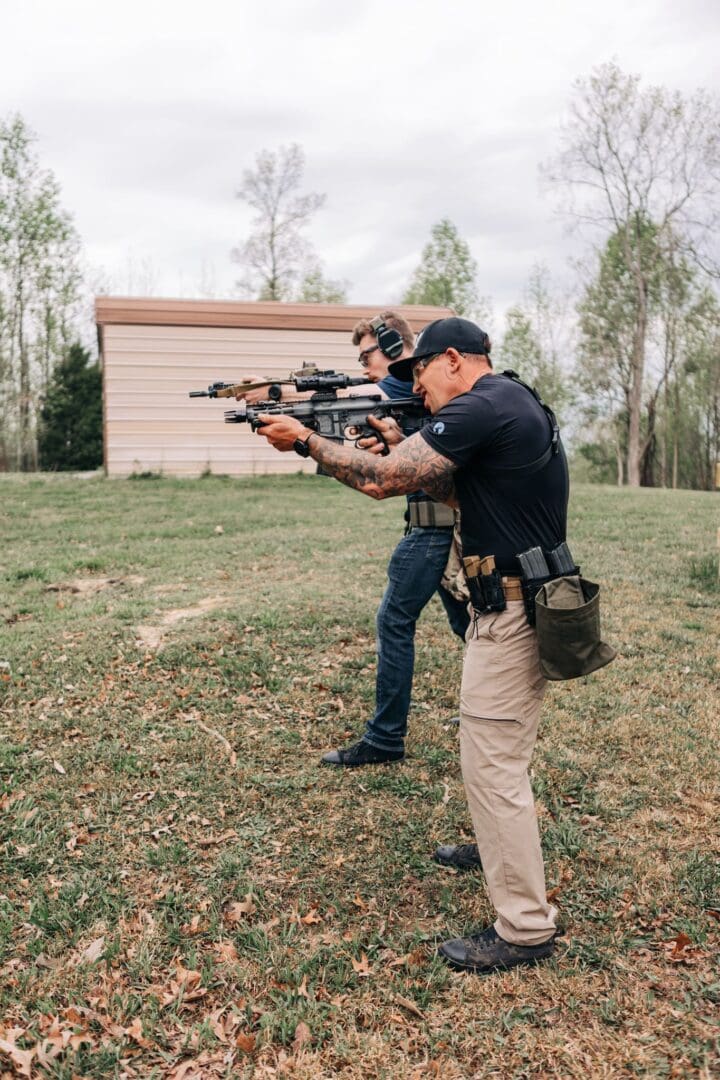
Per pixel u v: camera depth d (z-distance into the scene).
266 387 3.40
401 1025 2.78
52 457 32.00
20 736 4.75
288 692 5.29
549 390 45.50
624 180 37.97
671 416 46.00
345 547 9.70
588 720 4.89
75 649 5.96
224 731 4.81
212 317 16.94
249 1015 2.83
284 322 17.17
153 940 3.18
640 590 7.55
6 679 5.46
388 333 4.19
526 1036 2.70
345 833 3.85
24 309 38.28
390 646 4.30
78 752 4.56
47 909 3.33
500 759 2.93
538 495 2.88
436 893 3.45
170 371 16.97
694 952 3.03
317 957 3.05
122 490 15.37
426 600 4.27
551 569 2.89
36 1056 2.65
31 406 39.97
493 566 2.88
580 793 4.13
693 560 8.72
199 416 17.17
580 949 3.06
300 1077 2.57
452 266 40.59
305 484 16.41
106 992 2.91
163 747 4.60
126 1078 2.58
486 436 2.81
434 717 5.00
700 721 4.88
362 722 4.91
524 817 2.93
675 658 5.86
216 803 4.09
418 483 2.86
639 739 4.65
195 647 5.95
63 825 3.91
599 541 10.05
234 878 3.53
